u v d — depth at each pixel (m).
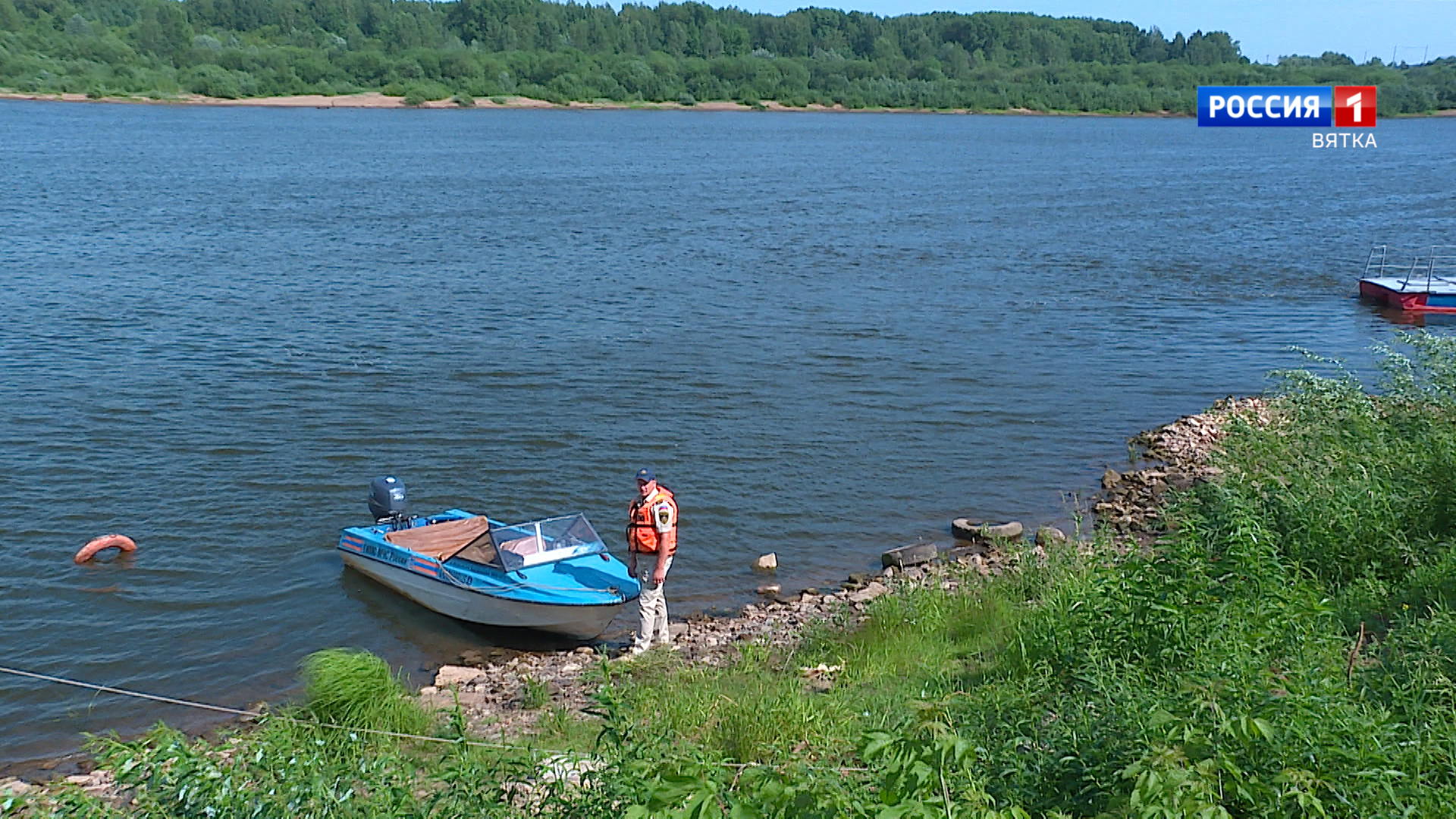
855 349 30.28
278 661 14.28
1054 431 24.08
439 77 197.00
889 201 67.69
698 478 20.73
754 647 13.29
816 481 20.77
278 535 17.98
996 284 40.50
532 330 31.61
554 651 14.78
